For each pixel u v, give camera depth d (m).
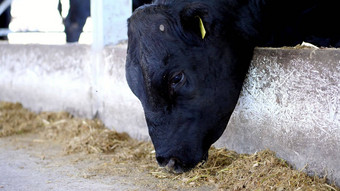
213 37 3.34
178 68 3.18
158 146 3.29
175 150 3.27
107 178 3.78
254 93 3.87
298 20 4.54
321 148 3.40
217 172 3.69
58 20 9.41
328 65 3.33
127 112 5.04
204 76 3.29
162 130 3.26
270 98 3.75
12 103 6.43
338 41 4.73
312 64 3.43
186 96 3.25
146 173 3.90
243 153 4.01
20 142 5.11
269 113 3.77
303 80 3.50
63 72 5.85
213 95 3.36
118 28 5.37
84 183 3.65
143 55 3.15
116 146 4.72
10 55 6.57
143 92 3.20
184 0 3.32
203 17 3.24
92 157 4.42
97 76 5.42
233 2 3.59
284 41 4.48
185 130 3.29
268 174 3.42
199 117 3.32
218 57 3.36
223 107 3.44
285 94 3.63
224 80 3.40
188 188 3.48
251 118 3.92
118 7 5.34
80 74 5.64
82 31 8.02
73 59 5.70
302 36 4.62
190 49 3.21
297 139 3.56
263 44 4.04
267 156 3.69
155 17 3.21
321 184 3.28
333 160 3.33
